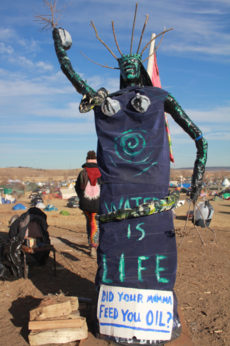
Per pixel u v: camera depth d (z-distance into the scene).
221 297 4.93
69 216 15.76
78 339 3.63
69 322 3.65
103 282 3.70
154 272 3.60
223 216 16.19
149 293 3.56
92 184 6.56
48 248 5.75
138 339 3.49
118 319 3.55
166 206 3.63
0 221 12.72
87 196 6.58
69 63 4.14
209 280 5.66
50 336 3.58
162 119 3.75
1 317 4.23
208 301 4.79
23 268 5.67
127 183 3.70
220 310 4.50
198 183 3.81
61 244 8.24
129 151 3.72
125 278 3.59
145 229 3.63
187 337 3.77
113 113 3.73
